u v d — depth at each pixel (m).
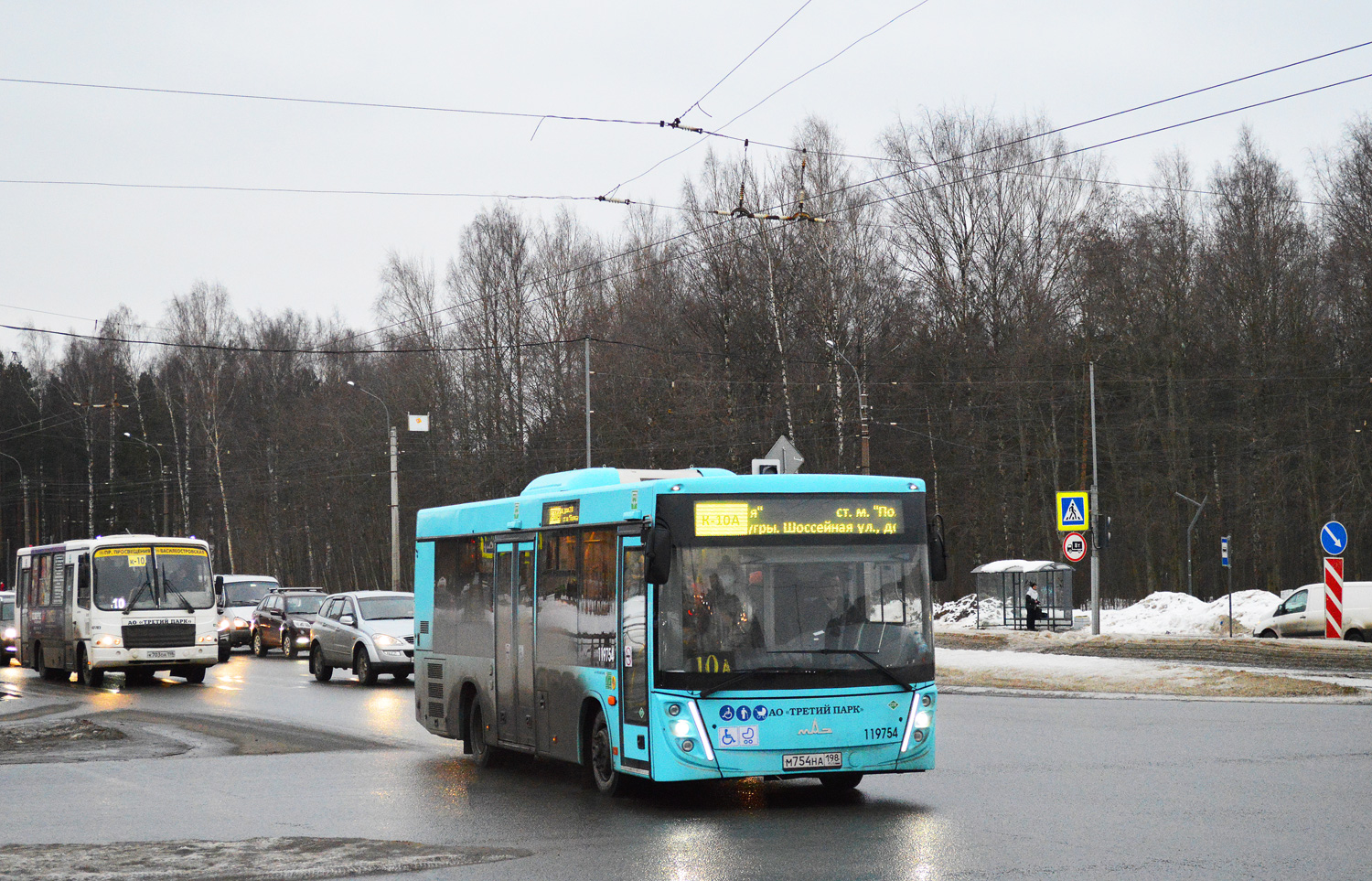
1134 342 55.97
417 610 17.28
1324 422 51.34
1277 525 51.75
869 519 12.15
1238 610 38.66
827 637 11.83
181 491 77.75
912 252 56.78
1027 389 56.25
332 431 71.56
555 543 13.80
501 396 62.31
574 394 57.72
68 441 86.12
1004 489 56.62
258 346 86.69
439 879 9.11
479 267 62.75
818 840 10.30
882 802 12.08
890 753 11.80
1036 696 23.44
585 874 9.21
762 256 52.62
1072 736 16.92
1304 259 53.66
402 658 28.56
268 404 81.62
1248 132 55.66
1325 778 12.80
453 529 16.34
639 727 11.98
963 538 56.91
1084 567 58.31
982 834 10.32
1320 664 27.59
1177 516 54.88
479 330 62.66
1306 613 33.59
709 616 11.68
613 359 55.38
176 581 30.50
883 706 11.82
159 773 15.07
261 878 9.13
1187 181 56.69
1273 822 10.48
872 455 56.16
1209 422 54.84
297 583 81.38
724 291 54.25
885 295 55.03
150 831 11.20
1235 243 54.69
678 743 11.52
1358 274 51.19
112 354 84.81
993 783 13.05
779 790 13.09
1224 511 54.38
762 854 9.76
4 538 90.38
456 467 62.34
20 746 18.20
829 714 11.68
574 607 13.32
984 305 56.53
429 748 17.22
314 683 29.55
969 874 8.88
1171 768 13.76
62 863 9.63
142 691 28.42
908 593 12.14
